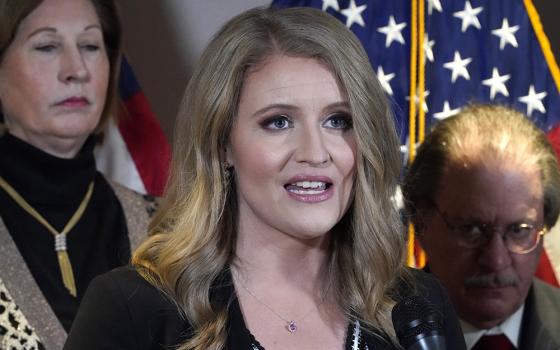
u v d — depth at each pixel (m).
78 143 6.62
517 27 7.13
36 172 6.47
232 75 4.25
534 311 6.53
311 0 7.36
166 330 4.21
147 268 4.39
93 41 6.62
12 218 6.38
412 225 6.64
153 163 7.66
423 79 7.08
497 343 6.52
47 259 6.36
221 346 4.20
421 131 6.96
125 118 7.68
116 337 4.14
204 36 8.00
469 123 6.69
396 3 7.23
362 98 4.27
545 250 6.57
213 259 4.36
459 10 7.17
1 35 6.42
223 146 4.39
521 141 6.57
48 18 6.48
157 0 8.02
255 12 4.36
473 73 7.06
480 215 6.52
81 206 6.60
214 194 4.39
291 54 4.23
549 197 6.55
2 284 6.13
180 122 4.49
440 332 3.87
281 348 4.29
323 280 4.53
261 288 4.42
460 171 6.56
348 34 4.31
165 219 4.57
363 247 4.52
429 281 4.77
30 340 6.01
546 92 7.02
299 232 4.22
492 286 6.49
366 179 4.41
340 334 4.40
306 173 4.18
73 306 6.26
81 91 6.52
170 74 8.02
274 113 4.20
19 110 6.49
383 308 4.49
